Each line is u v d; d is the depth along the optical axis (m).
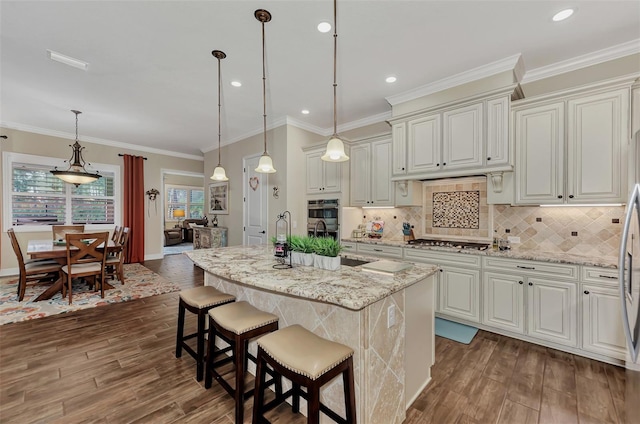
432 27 2.30
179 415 1.78
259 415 1.55
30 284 4.36
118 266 4.75
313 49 2.63
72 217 5.74
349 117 4.50
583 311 2.35
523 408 1.82
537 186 2.71
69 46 2.57
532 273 2.58
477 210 3.43
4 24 2.26
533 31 2.34
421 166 3.33
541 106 2.68
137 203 6.49
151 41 2.50
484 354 2.46
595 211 2.66
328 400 1.66
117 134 5.59
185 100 3.83
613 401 1.86
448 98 3.23
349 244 4.06
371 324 1.50
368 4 2.04
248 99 3.80
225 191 6.04
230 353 2.47
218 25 2.29
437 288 3.18
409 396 1.86
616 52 2.55
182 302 2.32
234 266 2.08
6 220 4.99
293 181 4.62
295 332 1.58
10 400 1.88
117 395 1.95
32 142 5.18
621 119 2.32
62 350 2.54
